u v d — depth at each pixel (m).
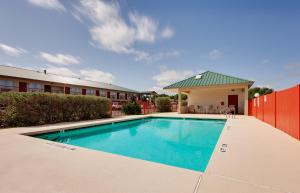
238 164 3.35
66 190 2.35
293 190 2.35
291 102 6.37
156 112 21.72
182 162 4.94
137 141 7.79
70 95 11.14
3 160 3.54
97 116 13.04
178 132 9.76
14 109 8.34
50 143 4.99
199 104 20.22
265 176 2.80
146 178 2.71
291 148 4.54
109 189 2.37
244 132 6.99
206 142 7.44
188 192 2.28
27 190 2.35
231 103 18.83
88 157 3.74
